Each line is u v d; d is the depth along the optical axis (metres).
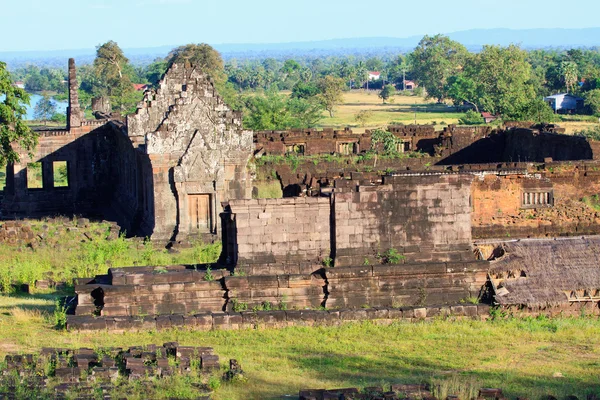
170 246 61.81
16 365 30.95
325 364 34.03
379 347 36.34
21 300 44.47
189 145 62.47
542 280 41.31
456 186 41.22
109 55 193.62
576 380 32.41
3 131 69.38
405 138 92.88
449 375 32.75
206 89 62.81
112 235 61.72
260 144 88.56
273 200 40.12
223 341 36.81
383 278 40.47
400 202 40.88
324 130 93.12
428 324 39.41
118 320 37.62
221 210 63.25
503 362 34.66
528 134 84.31
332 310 39.50
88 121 81.75
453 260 41.31
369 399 28.42
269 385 31.11
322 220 40.53
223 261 42.00
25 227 59.44
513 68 197.50
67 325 37.44
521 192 55.47
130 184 74.25
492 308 40.50
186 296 39.34
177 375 30.42
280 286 39.84
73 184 81.50
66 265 53.94
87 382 29.56
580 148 74.88
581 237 42.88
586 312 41.25
